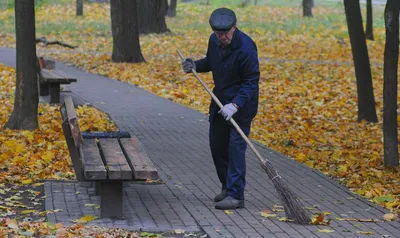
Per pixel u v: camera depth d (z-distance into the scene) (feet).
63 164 33.37
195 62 27.71
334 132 49.16
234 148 26.81
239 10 145.18
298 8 152.25
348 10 53.01
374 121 53.72
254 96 26.81
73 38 102.78
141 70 73.46
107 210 25.03
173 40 101.91
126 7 79.20
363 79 53.47
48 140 39.37
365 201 29.01
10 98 54.08
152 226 24.36
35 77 42.04
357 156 40.04
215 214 26.07
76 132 24.18
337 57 92.84
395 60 36.47
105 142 28.07
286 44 103.55
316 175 33.65
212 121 27.45
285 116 54.03
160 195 28.84
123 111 51.11
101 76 69.67
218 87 27.27
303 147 42.70
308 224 24.98
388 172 35.70
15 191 29.32
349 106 59.72
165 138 42.16
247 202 28.12
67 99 27.84
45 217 25.46
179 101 58.70
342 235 23.72
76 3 135.03
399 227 25.14
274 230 24.08
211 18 26.20
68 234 22.31
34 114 42.09
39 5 134.21
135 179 24.04
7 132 40.83
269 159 37.14
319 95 63.52
